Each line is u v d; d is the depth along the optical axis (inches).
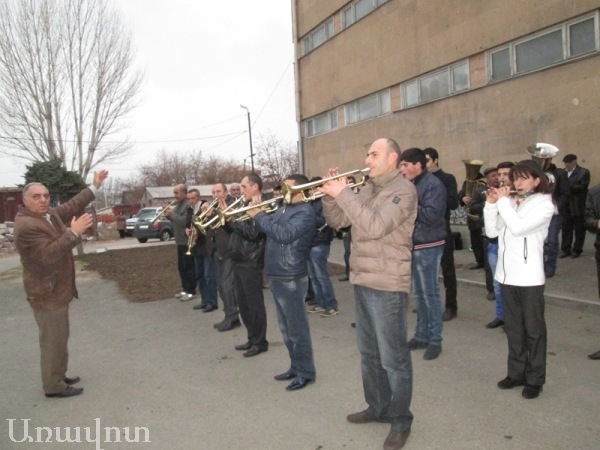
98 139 952.9
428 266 186.1
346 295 306.2
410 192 124.3
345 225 145.4
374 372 137.1
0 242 828.6
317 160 711.7
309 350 167.9
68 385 175.3
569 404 144.6
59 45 891.4
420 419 140.9
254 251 199.3
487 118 421.7
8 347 239.8
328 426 140.7
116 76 945.5
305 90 724.0
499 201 151.6
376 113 573.9
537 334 147.8
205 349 217.9
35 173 668.7
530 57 382.6
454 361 183.2
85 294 361.4
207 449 131.8
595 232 180.2
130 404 164.2
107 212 2015.3
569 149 354.6
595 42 335.0
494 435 130.1
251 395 165.2
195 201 309.3
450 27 452.1
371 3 564.1
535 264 148.7
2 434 146.7
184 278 315.6
